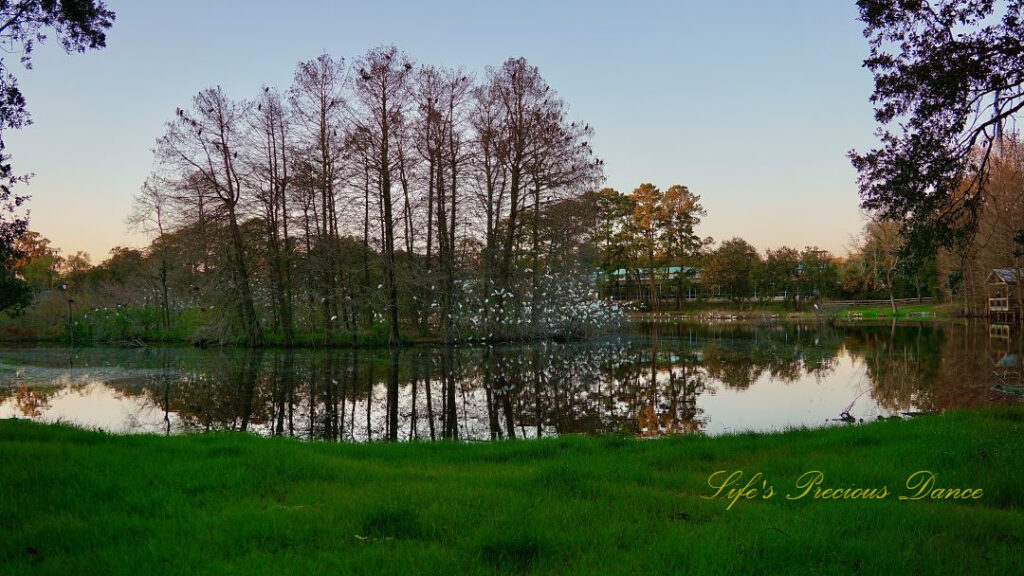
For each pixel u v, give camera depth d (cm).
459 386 2281
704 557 516
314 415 1777
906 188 1224
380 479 807
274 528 589
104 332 4425
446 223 4081
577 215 3991
